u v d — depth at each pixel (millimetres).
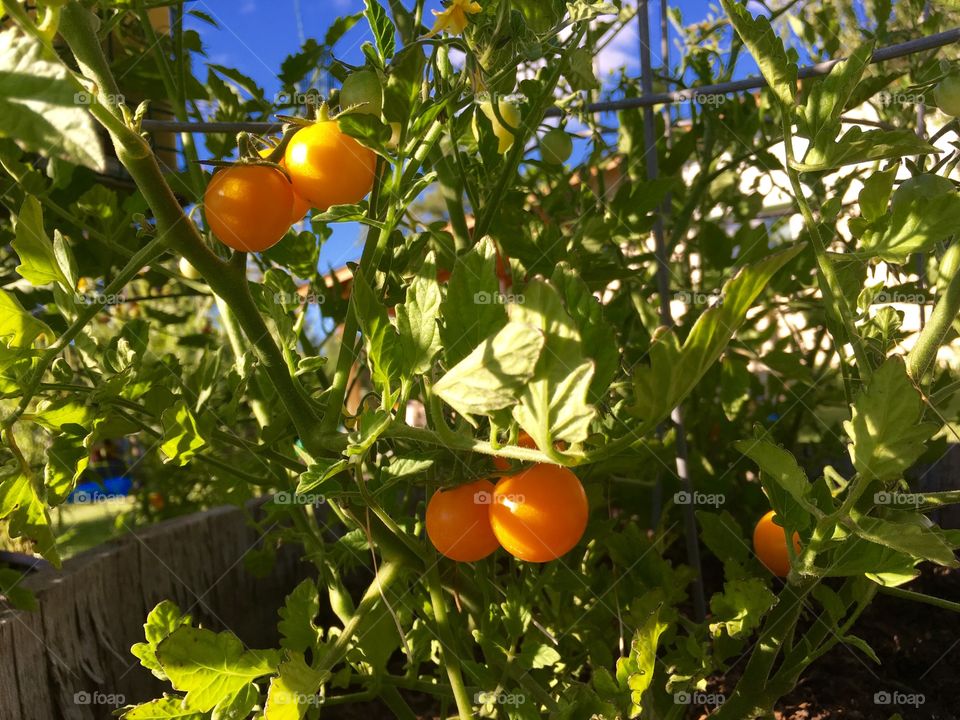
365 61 275
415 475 353
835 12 525
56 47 453
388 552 303
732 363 533
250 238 240
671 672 361
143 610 439
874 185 260
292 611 309
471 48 296
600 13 287
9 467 264
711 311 183
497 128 326
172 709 266
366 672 385
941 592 506
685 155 544
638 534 357
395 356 229
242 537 531
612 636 373
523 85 330
